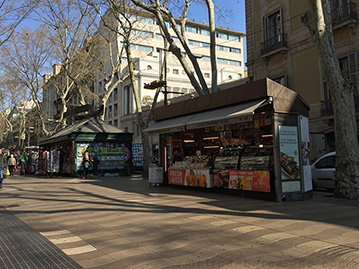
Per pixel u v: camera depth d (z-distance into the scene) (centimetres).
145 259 423
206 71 5400
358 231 541
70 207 835
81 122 2133
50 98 5303
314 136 1688
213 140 1241
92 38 2556
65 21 2300
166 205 840
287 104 887
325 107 1781
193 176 1127
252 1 2336
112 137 2006
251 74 2322
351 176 909
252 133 1057
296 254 429
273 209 755
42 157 2230
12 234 570
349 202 855
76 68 2742
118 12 1781
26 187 1360
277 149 859
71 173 1959
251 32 2336
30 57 2828
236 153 1013
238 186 959
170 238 522
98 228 605
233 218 664
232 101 956
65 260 427
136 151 2792
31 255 450
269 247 462
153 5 1306
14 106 4078
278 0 2111
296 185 888
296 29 1989
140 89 4484
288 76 2033
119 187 1307
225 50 6247
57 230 597
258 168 905
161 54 4691
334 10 1745
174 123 1153
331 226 580
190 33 5834
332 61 938
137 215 715
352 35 1689
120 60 2270
